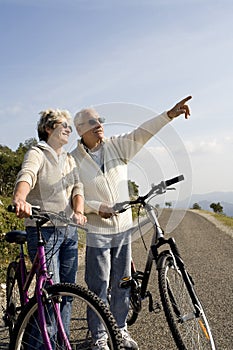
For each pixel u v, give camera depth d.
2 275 7.34
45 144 3.63
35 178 3.52
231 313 5.03
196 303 3.39
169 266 3.58
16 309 4.11
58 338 3.20
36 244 3.61
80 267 8.60
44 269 3.31
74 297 3.10
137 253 9.97
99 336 3.68
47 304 3.17
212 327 4.61
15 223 8.93
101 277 3.86
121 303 4.01
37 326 3.24
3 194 18.83
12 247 8.50
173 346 4.19
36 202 3.64
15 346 3.28
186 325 3.38
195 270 7.89
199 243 12.02
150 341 4.37
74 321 4.86
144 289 3.96
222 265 8.17
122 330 4.02
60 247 3.78
